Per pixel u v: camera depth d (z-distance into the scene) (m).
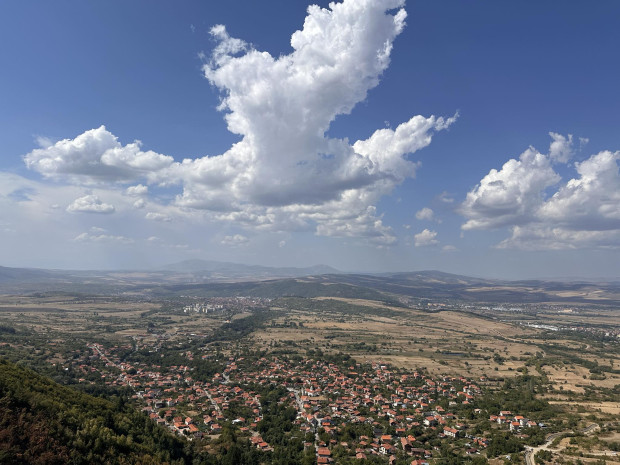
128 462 116.62
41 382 149.38
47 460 99.69
